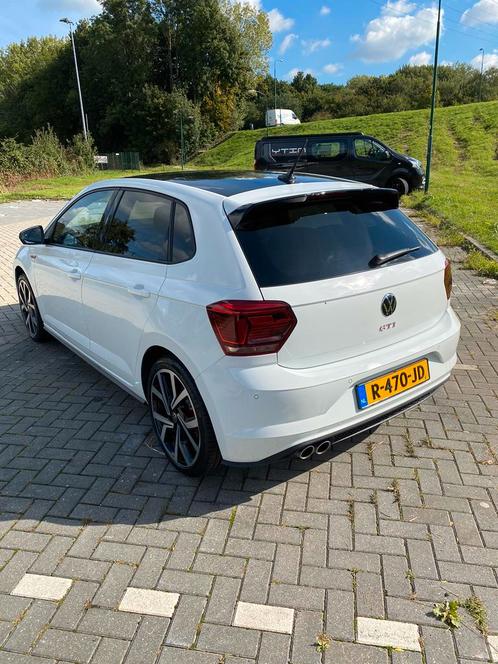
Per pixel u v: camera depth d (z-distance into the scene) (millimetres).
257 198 2879
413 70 73562
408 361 3072
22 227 13555
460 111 35000
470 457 3365
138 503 3010
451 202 14172
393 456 3395
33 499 3061
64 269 4324
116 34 52656
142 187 3609
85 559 2615
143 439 3660
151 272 3223
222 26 54312
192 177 3584
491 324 5738
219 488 3125
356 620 2258
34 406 4156
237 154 45875
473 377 4484
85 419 3943
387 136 32688
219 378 2668
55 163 34375
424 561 2561
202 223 2941
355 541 2693
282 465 3330
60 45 66562
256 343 2568
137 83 54344
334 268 2811
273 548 2658
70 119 60906
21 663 2104
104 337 3857
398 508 2922
